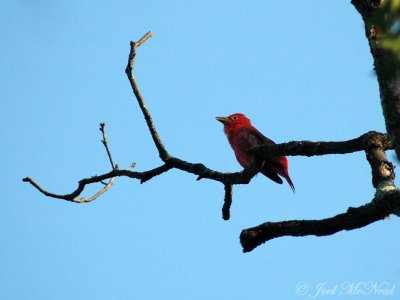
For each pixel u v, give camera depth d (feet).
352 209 26.71
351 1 23.91
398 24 14.49
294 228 27.40
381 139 28.68
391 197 25.34
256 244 28.04
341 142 30.19
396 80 23.76
